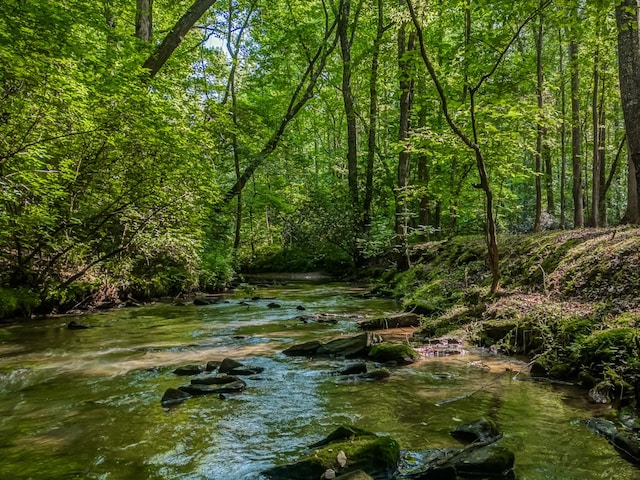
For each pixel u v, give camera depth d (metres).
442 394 4.96
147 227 12.37
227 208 20.19
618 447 3.53
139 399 4.97
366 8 21.91
